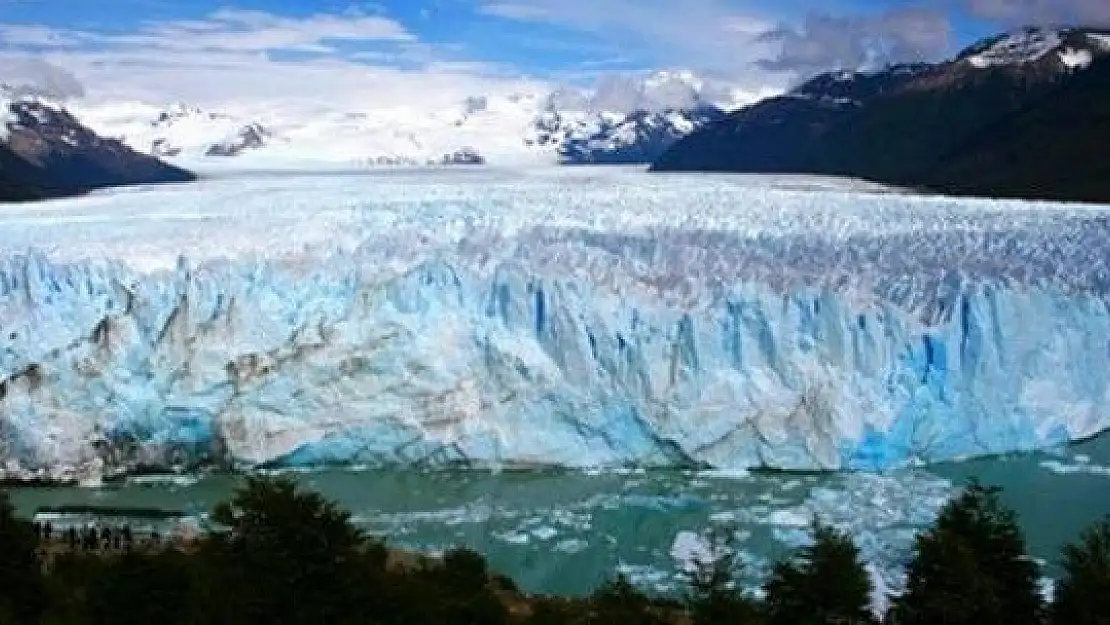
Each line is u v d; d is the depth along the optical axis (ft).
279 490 91.30
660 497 145.59
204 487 152.35
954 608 79.56
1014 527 85.81
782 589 84.43
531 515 140.26
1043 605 83.66
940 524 86.89
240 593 76.43
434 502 145.69
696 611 90.22
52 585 87.20
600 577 121.60
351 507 143.84
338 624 77.46
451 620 83.82
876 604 106.73
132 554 82.38
